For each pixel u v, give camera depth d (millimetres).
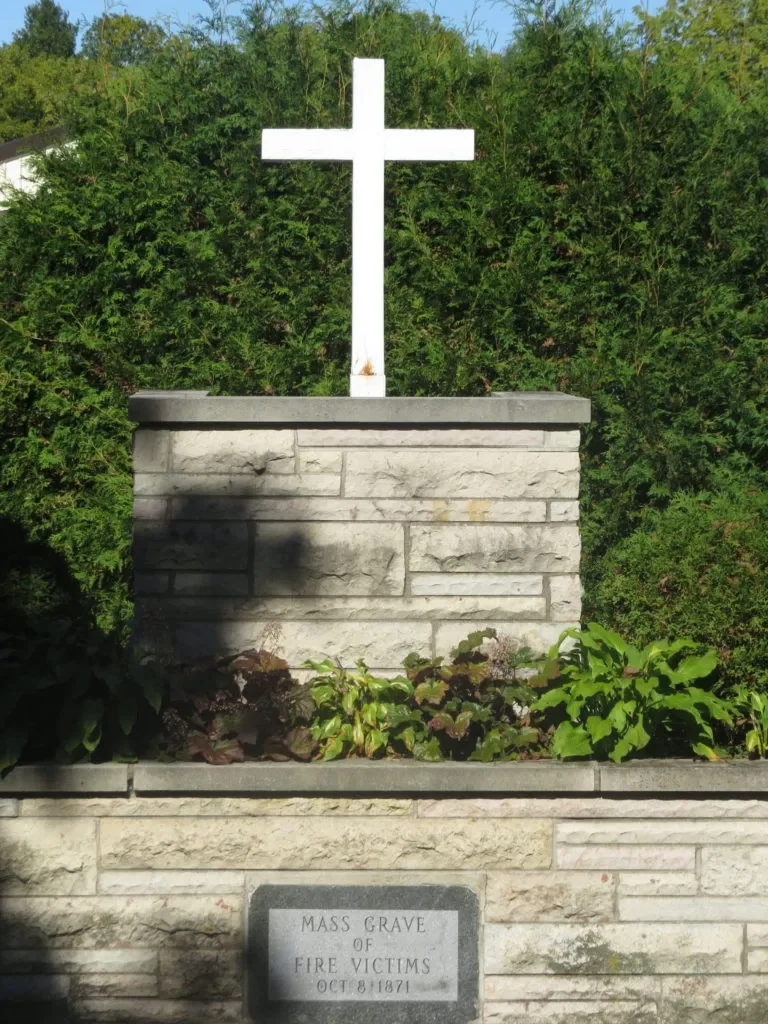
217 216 7457
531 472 4660
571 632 4402
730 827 3932
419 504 4656
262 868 3934
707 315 7172
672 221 7223
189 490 4660
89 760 3971
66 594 5617
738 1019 3943
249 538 4656
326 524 4660
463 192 7461
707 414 7203
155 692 3982
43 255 7445
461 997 3939
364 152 5297
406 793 3932
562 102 7574
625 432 6980
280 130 5277
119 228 7391
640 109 7422
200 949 3926
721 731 4426
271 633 4648
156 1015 3922
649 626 4641
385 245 7477
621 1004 3939
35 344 7398
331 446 4652
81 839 3914
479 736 4195
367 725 4152
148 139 7629
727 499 6020
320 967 3938
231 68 7762
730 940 3936
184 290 7434
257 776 3885
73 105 7785
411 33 8055
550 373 7121
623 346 7125
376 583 4664
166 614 4668
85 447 7207
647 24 7820
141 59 8102
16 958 3908
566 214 7328
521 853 3936
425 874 3939
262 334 7371
